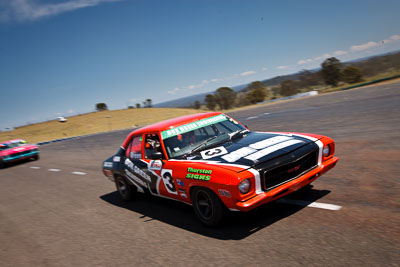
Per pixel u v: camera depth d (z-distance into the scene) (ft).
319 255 9.41
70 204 22.17
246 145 13.82
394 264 8.27
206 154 13.84
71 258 12.80
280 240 10.87
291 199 14.75
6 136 170.19
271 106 111.04
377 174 16.67
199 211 13.50
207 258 10.68
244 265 9.72
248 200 11.28
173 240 12.77
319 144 13.46
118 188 20.80
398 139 24.07
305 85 383.04
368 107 47.73
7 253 14.66
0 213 22.97
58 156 60.54
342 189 15.08
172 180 14.23
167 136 15.44
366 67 323.98
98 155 51.16
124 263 11.50
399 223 10.61
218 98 345.31
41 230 17.31
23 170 47.24
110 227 15.87
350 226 10.96
